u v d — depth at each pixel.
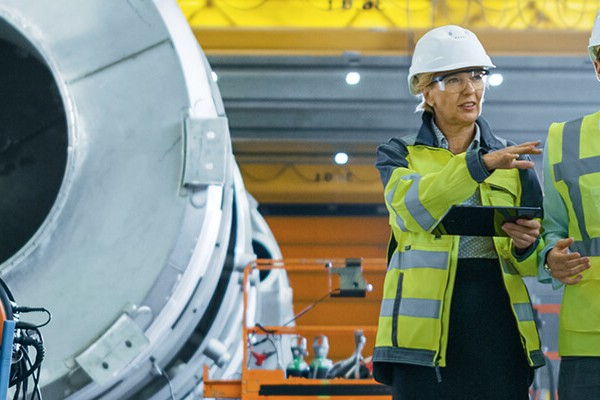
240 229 6.24
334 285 15.85
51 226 4.90
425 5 13.17
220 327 5.98
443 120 3.83
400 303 3.71
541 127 13.59
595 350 3.58
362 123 13.47
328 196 15.71
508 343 3.67
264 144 14.27
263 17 13.12
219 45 13.03
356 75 13.06
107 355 4.84
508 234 3.46
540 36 13.17
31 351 4.79
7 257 5.38
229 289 6.08
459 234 3.53
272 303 9.15
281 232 16.09
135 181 5.00
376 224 16.25
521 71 13.23
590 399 3.57
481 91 3.79
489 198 3.74
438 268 3.67
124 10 5.15
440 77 3.76
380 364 3.83
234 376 6.65
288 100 13.17
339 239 16.12
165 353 5.29
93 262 4.91
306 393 6.19
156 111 5.06
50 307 4.86
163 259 4.91
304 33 13.05
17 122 5.49
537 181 3.83
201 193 5.01
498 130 13.66
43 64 5.44
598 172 3.65
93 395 4.98
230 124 13.47
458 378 3.65
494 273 3.71
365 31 13.07
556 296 9.27
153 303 4.92
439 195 3.45
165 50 5.14
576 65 13.18
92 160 4.99
